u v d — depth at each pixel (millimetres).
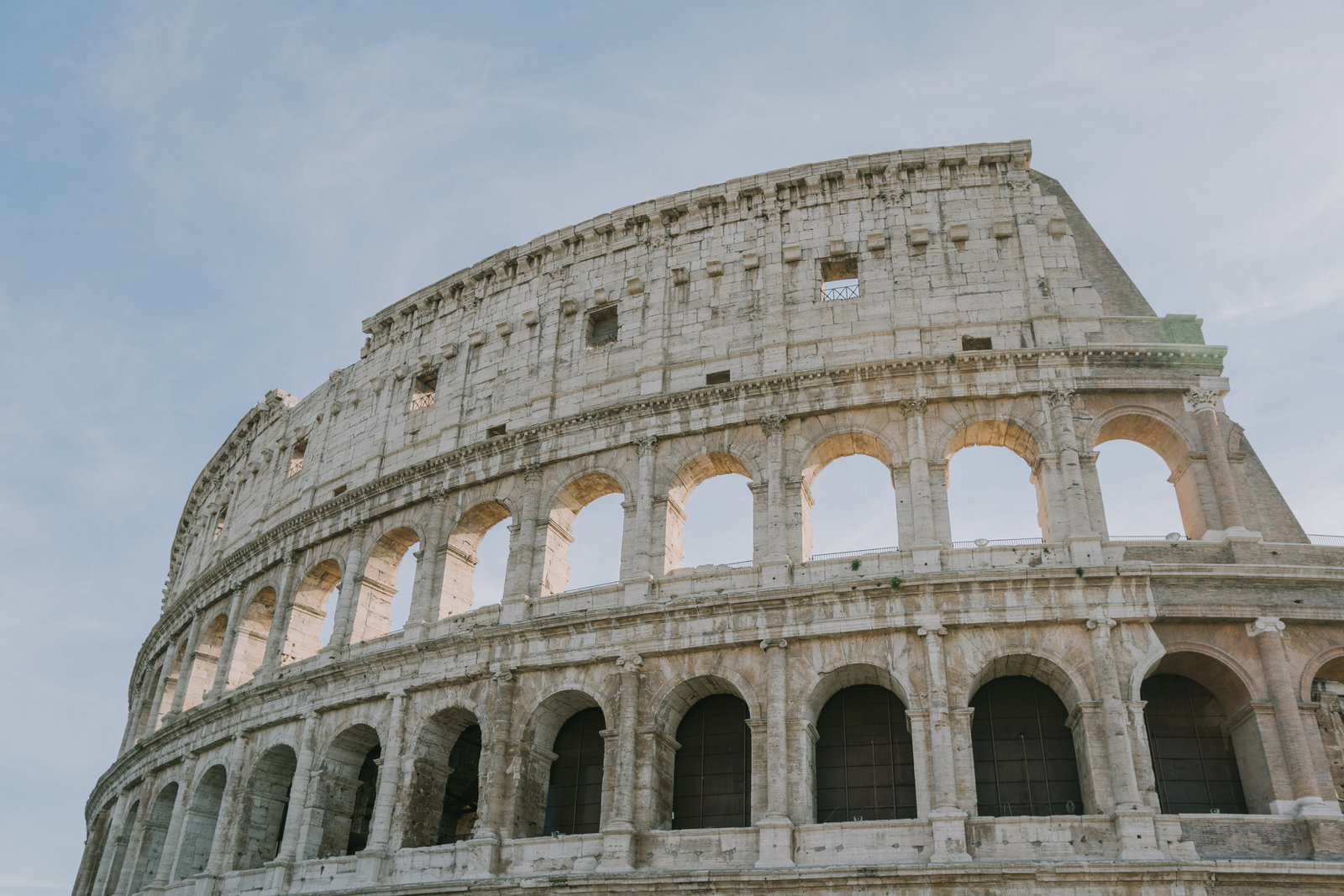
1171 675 46906
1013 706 46844
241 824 59188
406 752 53250
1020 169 58188
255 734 61469
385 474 65688
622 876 43656
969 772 42812
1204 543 47094
